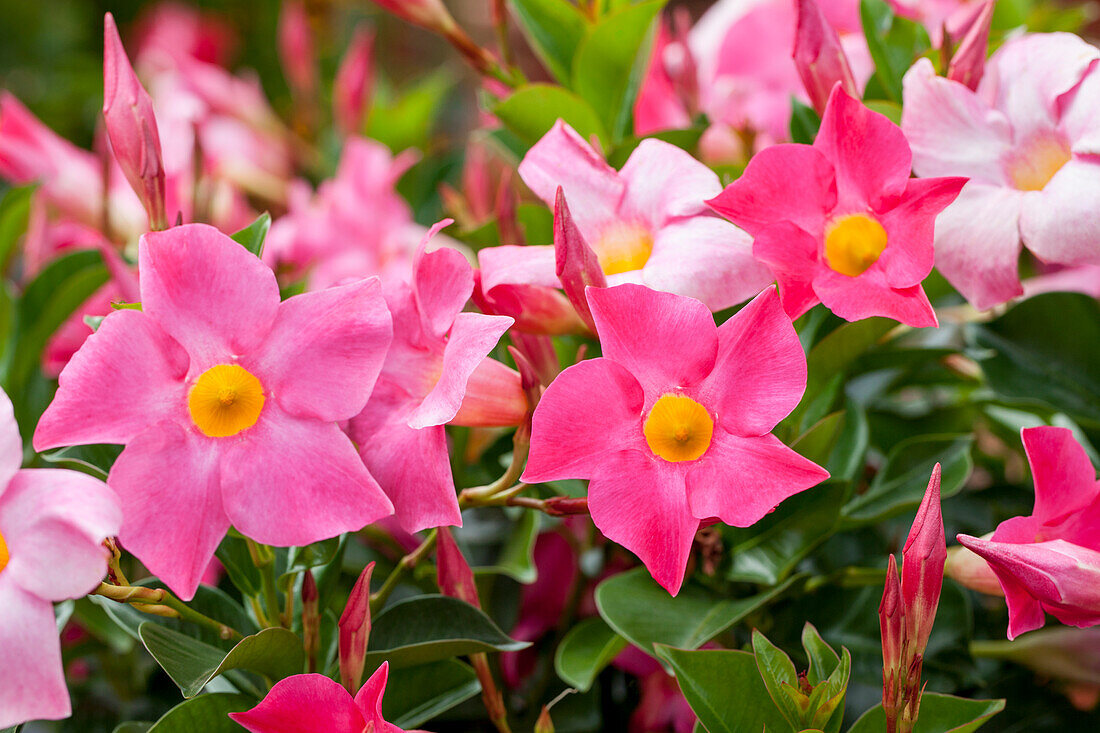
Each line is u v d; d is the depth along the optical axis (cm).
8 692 50
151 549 52
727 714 54
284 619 57
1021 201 56
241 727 56
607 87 67
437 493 54
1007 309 64
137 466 52
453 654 56
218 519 52
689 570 60
